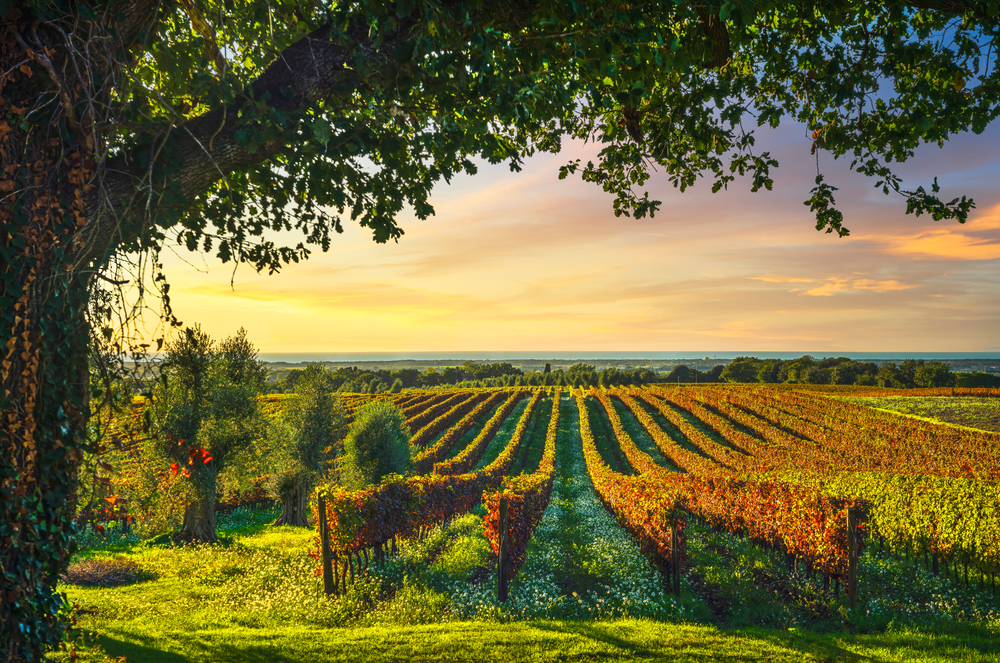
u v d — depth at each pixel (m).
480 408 76.50
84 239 3.62
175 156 3.88
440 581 11.03
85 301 3.71
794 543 11.88
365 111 4.78
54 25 3.42
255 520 31.78
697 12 4.51
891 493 14.97
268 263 6.01
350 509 11.30
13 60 3.33
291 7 4.36
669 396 87.69
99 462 4.03
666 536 11.37
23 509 3.38
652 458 43.25
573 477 40.22
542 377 177.38
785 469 30.31
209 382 20.97
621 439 53.97
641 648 6.68
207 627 8.21
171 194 3.88
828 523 10.33
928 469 29.78
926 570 12.12
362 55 3.95
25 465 3.44
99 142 3.71
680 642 6.91
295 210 6.04
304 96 4.07
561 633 7.32
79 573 12.22
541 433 64.94
